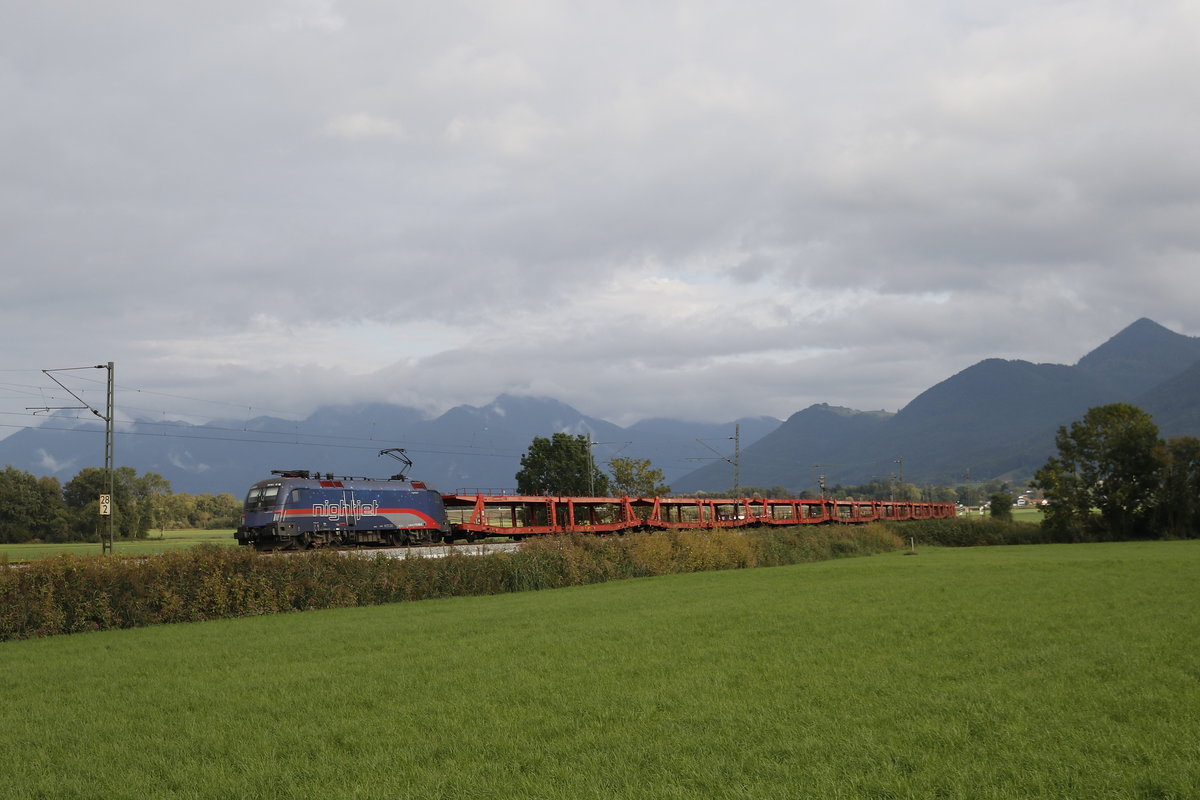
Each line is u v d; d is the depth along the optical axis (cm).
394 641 2500
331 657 2241
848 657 2059
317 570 3606
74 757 1352
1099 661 1928
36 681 1981
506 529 6431
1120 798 1062
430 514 6612
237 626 2931
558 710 1590
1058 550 8319
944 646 2184
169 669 2108
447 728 1475
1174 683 1677
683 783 1151
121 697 1791
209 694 1788
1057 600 3209
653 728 1441
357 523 6000
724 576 4988
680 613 3041
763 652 2159
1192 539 9850
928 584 4028
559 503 6869
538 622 2881
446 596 4050
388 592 3822
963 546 10175
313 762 1301
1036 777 1130
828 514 10275
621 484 11050
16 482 12169
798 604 3241
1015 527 10750
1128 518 10281
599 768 1225
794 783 1134
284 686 1850
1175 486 10056
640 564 5194
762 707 1562
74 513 12312
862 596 3509
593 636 2506
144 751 1382
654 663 2038
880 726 1419
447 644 2419
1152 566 5059
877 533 8325
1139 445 10088
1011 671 1848
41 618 2791
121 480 15050
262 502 5606
